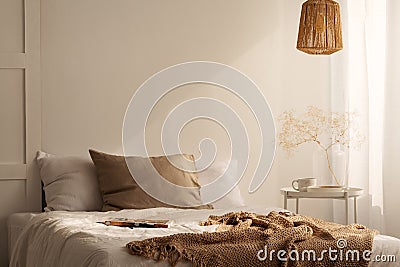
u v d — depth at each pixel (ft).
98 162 16.38
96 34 17.38
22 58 16.67
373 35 18.28
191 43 18.15
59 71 17.08
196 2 18.17
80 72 17.25
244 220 13.14
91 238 11.69
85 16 17.29
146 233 12.16
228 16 18.47
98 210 16.16
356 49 18.60
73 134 17.20
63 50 17.11
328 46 15.88
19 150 16.75
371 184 18.42
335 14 15.92
